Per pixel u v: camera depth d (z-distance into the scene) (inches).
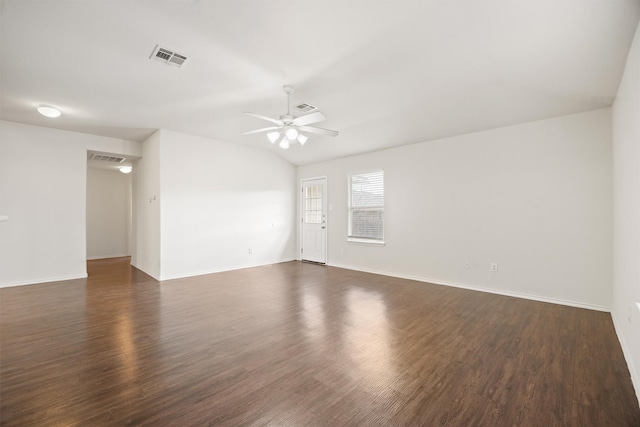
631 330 88.0
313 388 78.0
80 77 125.0
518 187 164.6
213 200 228.4
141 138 225.0
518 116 156.3
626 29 87.7
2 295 164.2
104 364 89.9
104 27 92.4
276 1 81.4
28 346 101.6
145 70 119.2
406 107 156.9
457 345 103.3
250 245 252.7
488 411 69.1
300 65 115.3
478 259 178.5
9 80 127.5
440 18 87.6
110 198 318.7
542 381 81.4
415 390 77.2
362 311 138.9
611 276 138.4
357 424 64.7
